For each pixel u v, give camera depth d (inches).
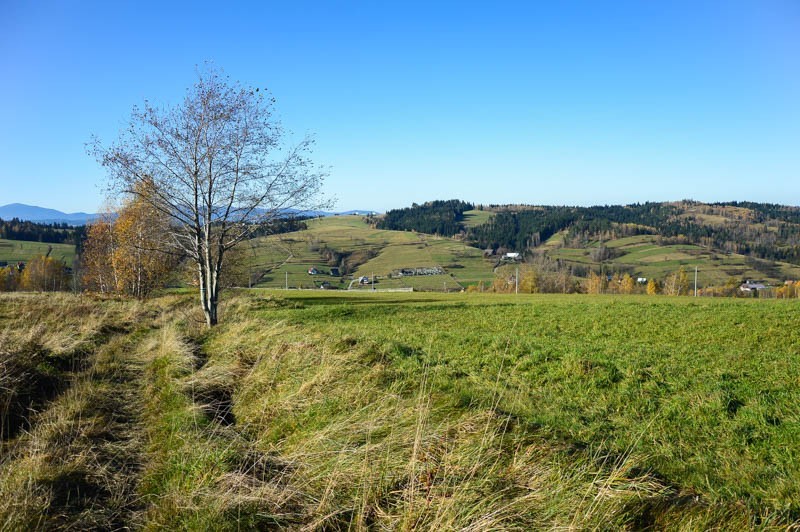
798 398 294.0
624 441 251.6
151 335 637.9
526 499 167.2
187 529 172.9
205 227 769.6
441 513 161.5
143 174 730.8
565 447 215.0
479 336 565.3
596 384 355.6
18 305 802.8
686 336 631.8
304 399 296.2
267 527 174.7
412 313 1098.7
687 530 151.0
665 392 330.3
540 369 400.5
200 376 374.0
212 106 739.4
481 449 191.8
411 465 190.1
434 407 264.8
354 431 234.8
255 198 788.6
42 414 291.9
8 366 335.0
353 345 442.6
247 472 207.3
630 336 661.9
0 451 239.8
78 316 719.7
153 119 711.7
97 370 408.8
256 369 383.6
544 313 966.4
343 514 178.2
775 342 562.6
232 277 1486.2
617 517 158.1
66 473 214.5
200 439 247.6
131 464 239.1
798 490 191.9
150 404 329.7
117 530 183.3
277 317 1018.1
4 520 172.4
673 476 207.0
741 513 165.0
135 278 1695.4
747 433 257.0
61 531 173.5
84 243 1942.7
